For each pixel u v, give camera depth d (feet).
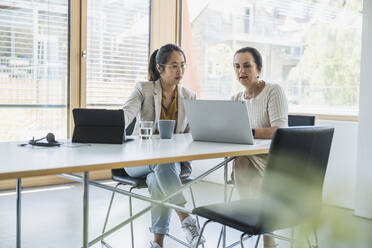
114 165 4.52
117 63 15.47
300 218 5.38
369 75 10.92
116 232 9.73
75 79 14.48
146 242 9.05
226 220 5.32
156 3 16.20
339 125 11.98
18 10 13.28
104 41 15.10
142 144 6.45
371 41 10.85
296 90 13.56
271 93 8.27
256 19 14.55
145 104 8.34
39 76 13.79
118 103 15.62
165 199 6.09
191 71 16.65
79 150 5.59
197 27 16.37
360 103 11.12
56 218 10.68
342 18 12.29
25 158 4.73
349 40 12.14
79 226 10.06
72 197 12.89
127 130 8.88
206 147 6.18
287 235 9.57
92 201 12.48
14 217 10.66
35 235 9.31
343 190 3.10
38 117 13.84
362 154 11.10
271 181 4.94
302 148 5.10
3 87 13.14
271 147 4.89
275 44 14.08
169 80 8.22
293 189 5.16
